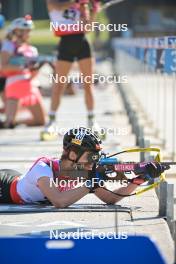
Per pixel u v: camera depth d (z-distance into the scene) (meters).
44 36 108.25
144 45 38.22
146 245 11.38
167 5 95.25
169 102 49.09
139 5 94.94
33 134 35.69
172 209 18.47
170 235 16.89
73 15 31.41
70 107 48.28
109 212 19.03
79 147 18.84
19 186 19.73
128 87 57.00
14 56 37.34
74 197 19.17
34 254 11.33
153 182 21.41
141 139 26.41
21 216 18.62
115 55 89.12
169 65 28.67
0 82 39.62
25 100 38.34
